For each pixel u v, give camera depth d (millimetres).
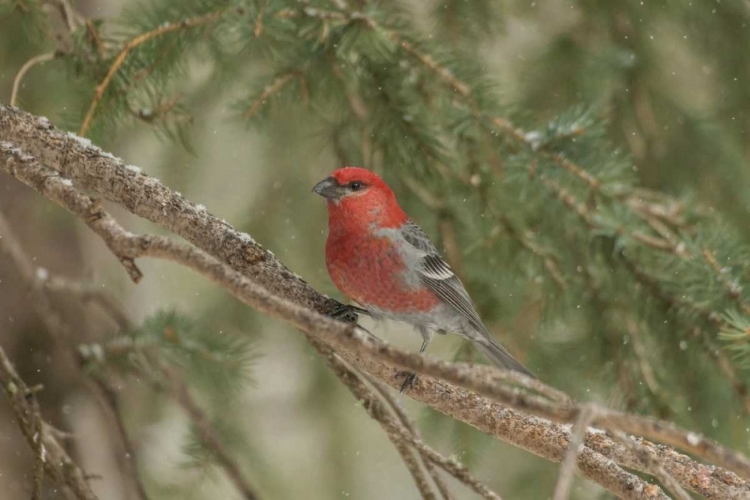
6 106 7500
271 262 7922
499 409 7488
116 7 13445
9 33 11383
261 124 10508
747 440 10492
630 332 10695
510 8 13172
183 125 10031
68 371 11984
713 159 12773
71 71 9266
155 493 11758
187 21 9172
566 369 11156
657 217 10594
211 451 10656
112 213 14219
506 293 11242
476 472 11414
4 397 11344
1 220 10570
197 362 10086
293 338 13273
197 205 7863
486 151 10305
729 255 9148
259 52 9594
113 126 9422
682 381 10609
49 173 6633
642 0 12594
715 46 12844
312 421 13766
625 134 12820
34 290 10500
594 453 7090
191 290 14977
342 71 10133
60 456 8281
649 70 12719
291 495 13367
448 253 11062
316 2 9062
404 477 14227
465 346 11195
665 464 7180
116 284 13969
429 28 12117
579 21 12953
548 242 10750
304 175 13039
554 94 12898
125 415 12070
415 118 10156
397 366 5203
